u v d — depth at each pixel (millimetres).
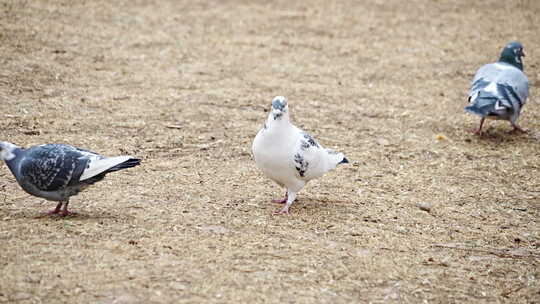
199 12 23562
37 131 13062
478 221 10516
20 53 17578
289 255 8531
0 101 14461
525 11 25438
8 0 21500
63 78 16375
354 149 13539
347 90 17375
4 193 10156
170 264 7965
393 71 19125
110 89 16000
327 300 7477
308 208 10367
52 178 8828
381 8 25391
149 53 18984
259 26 22578
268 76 18047
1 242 8227
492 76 14617
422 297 7801
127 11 22641
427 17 24469
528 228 10375
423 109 16391
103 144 12711
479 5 26078
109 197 10195
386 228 9812
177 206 10000
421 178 12289
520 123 15781
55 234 8586
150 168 11680
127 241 8531
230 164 12195
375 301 7578
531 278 8578
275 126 9516
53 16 20891
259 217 9805
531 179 12648
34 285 7250
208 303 7176
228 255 8367
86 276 7520
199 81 17188
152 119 14328
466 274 8523
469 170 12914
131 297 7156
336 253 8719
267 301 7324
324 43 21281
